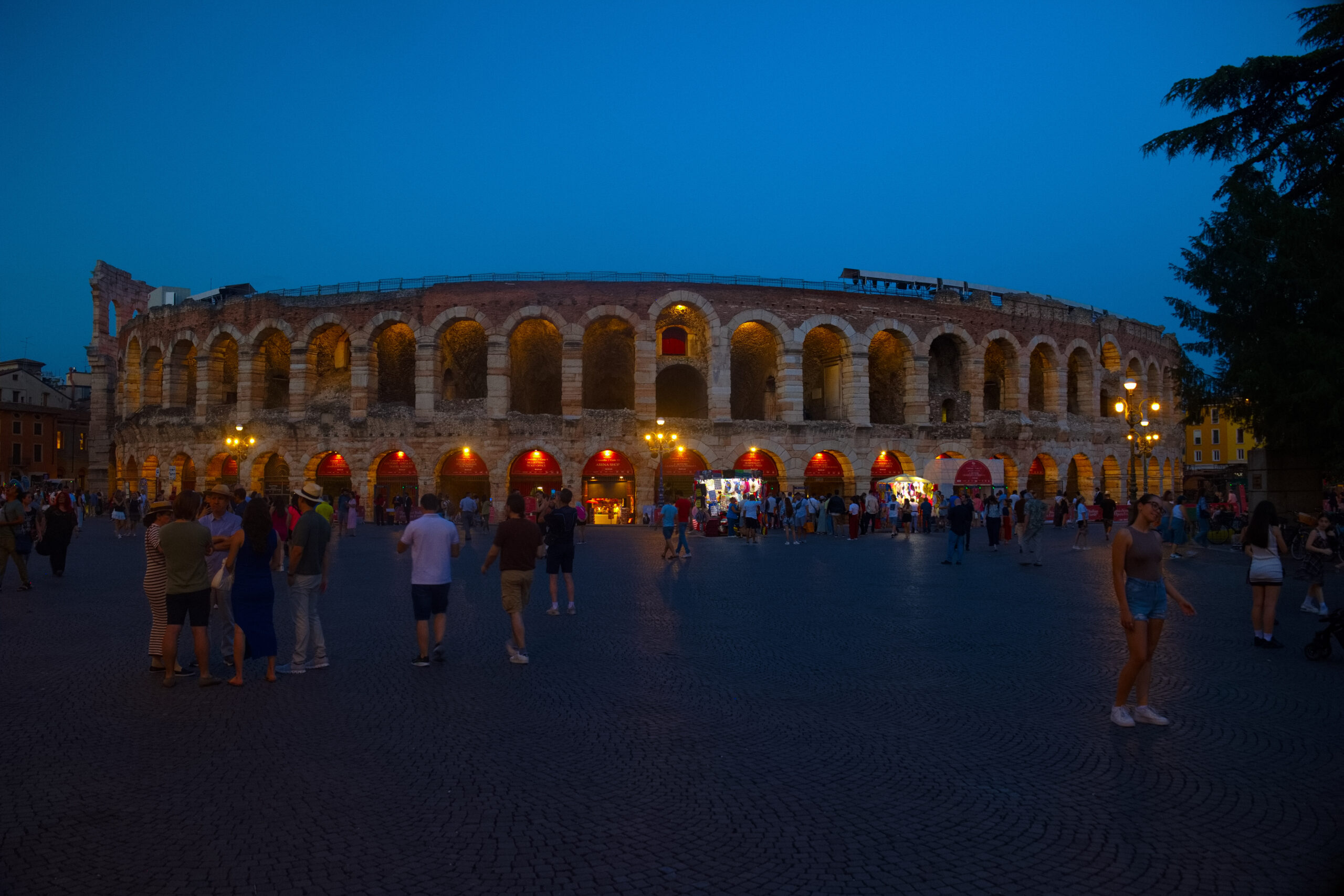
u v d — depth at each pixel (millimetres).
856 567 23672
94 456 67625
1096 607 15656
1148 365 63625
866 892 4762
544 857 5191
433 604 10703
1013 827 5641
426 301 49219
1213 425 114625
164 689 9414
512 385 53938
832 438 49750
